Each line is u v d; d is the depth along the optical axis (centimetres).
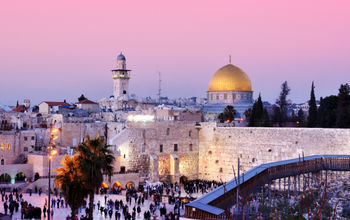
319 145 9075
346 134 8731
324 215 6122
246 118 15288
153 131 10569
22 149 9944
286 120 15550
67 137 10481
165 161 10700
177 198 8412
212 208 4638
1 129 10919
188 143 11069
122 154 10062
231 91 16750
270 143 9819
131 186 9644
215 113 16750
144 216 6316
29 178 9281
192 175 11094
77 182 4919
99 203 6938
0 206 6819
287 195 7669
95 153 5038
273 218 5597
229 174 10544
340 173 8431
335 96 12875
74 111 13850
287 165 7000
